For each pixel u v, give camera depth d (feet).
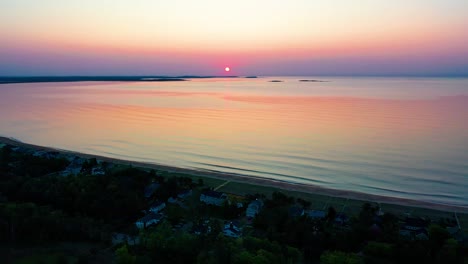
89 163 337.52
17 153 374.22
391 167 347.97
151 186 276.82
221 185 298.97
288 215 222.48
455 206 255.29
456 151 396.16
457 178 314.76
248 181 312.71
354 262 161.68
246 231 210.79
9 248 179.22
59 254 174.70
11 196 245.04
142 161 386.11
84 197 237.45
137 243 192.03
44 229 189.98
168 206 244.42
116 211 226.58
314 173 337.31
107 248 185.47
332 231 202.90
